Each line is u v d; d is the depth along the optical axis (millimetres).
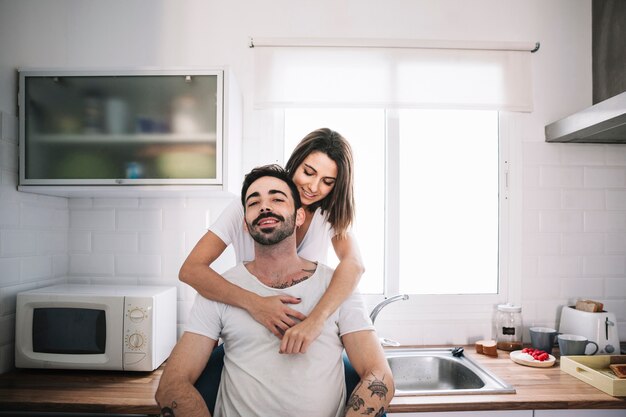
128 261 1809
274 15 1836
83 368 1446
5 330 1480
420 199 1927
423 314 1850
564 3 1909
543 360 1542
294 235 1200
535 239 1876
